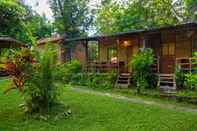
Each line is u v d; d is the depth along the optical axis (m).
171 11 26.70
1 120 10.04
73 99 14.14
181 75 15.88
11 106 12.20
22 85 10.97
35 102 10.90
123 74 19.12
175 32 18.55
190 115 10.84
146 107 12.33
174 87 15.91
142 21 29.23
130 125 9.36
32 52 11.04
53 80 11.09
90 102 13.38
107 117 10.45
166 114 10.96
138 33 18.88
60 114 10.57
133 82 18.28
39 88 10.80
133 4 28.44
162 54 19.89
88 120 10.05
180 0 26.89
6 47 20.36
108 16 31.61
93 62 22.77
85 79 21.36
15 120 10.05
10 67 10.85
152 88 16.98
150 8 27.39
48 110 10.70
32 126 9.32
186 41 18.23
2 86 17.45
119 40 22.64
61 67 12.40
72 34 36.66
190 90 15.23
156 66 17.89
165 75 16.81
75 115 10.76
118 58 22.12
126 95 15.98
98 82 20.19
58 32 36.97
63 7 36.66
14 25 23.81
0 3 22.58
